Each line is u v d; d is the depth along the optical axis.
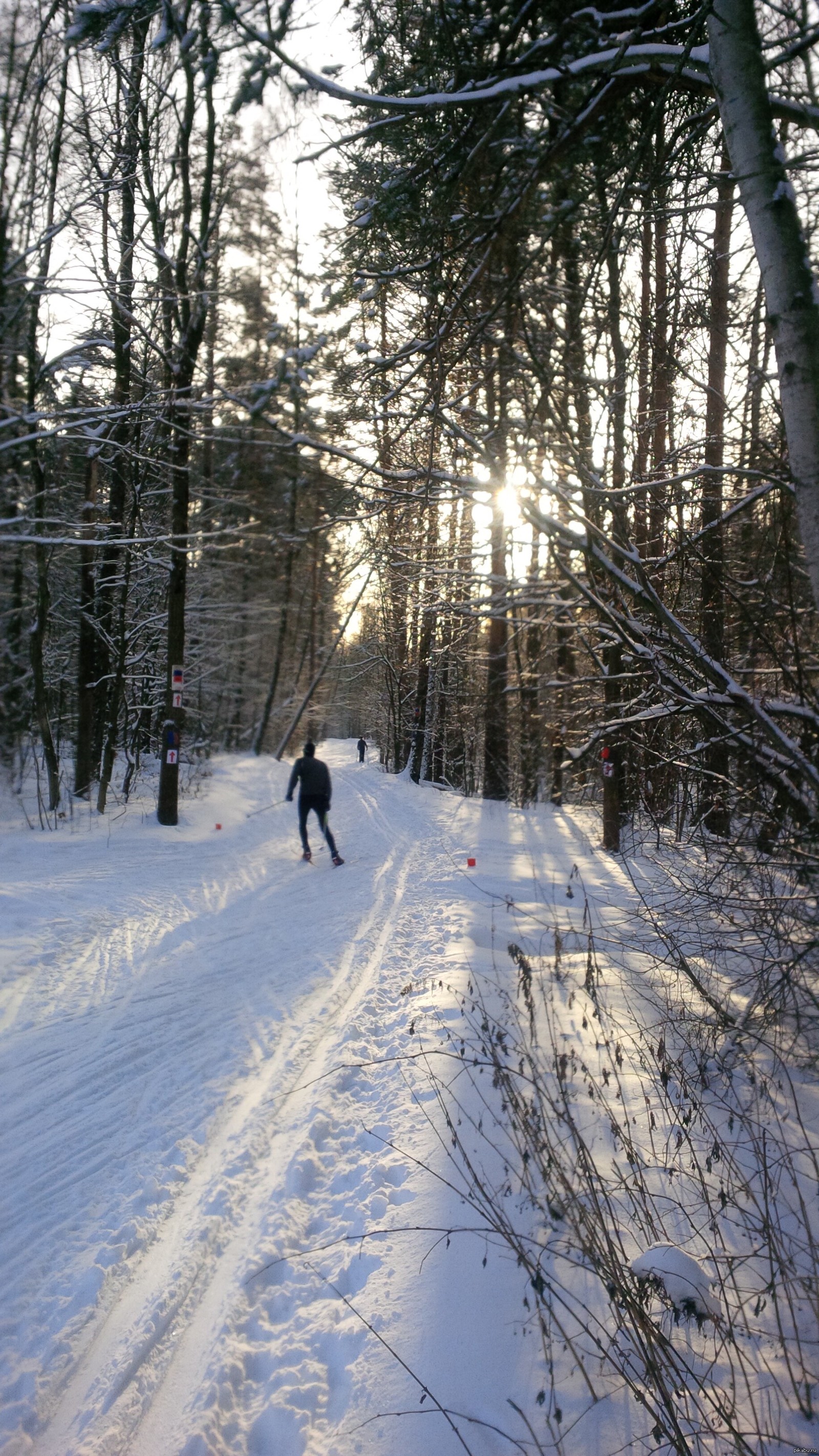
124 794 15.84
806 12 3.42
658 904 5.54
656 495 5.00
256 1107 4.42
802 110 3.29
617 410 4.43
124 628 14.81
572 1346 2.46
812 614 3.89
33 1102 4.44
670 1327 2.76
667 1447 2.32
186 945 7.60
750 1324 2.80
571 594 4.45
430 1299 2.91
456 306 3.55
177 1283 3.04
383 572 5.07
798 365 3.00
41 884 9.20
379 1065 4.94
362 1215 3.43
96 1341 2.77
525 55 3.46
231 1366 2.67
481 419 3.81
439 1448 2.34
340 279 4.00
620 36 3.48
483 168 3.65
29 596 13.68
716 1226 2.99
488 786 18.66
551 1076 4.34
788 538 3.85
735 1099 4.16
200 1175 3.77
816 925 3.71
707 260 4.94
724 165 4.97
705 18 3.38
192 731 19.05
